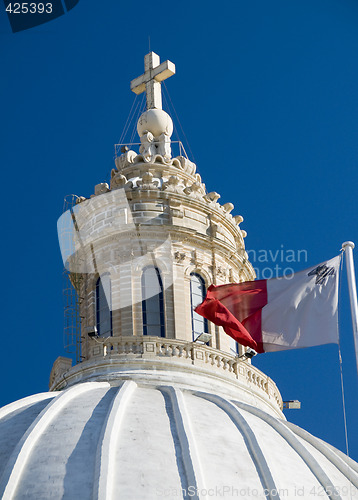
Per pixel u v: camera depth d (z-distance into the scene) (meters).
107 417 66.44
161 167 87.06
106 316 82.44
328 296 63.19
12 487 61.16
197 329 81.81
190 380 77.25
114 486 60.62
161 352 78.56
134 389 73.12
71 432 65.31
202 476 61.75
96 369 78.12
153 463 62.50
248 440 67.19
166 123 89.81
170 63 90.06
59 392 74.94
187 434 65.06
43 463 62.72
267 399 81.75
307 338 63.41
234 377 79.81
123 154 88.31
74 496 60.25
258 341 65.81
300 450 69.06
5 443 65.50
